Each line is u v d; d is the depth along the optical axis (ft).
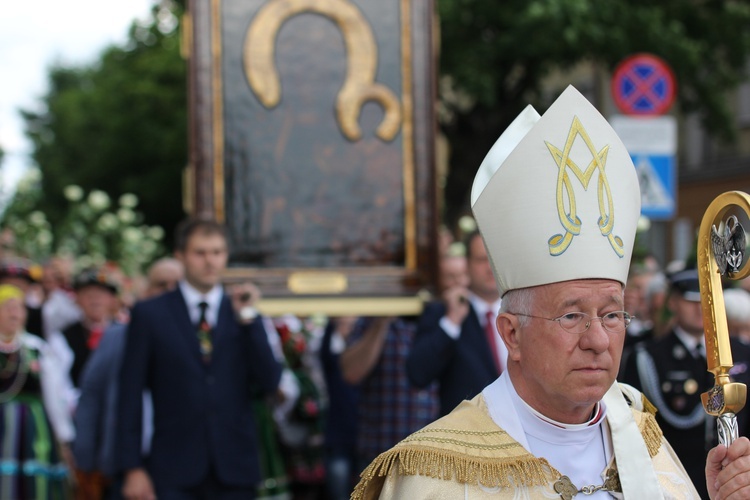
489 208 14.01
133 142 184.03
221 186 33.32
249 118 33.55
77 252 66.90
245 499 30.22
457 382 28.37
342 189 33.81
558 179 13.67
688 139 115.03
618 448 14.19
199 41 33.40
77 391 42.68
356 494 13.89
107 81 197.26
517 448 13.80
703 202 112.78
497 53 96.02
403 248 33.88
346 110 33.96
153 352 30.25
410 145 34.14
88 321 44.52
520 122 14.57
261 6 33.73
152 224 186.70
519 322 13.87
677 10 101.91
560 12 88.99
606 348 13.33
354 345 34.94
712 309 14.49
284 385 41.98
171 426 29.91
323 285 33.27
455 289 28.89
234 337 30.73
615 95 44.68
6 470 38.01
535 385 13.96
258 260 33.35
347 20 34.09
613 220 13.73
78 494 40.57
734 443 13.92
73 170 204.03
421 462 13.65
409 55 34.27
